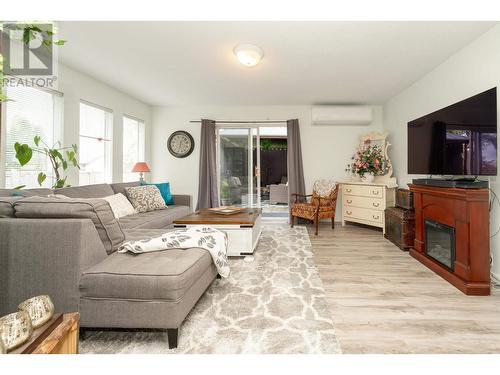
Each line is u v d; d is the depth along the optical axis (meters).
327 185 4.63
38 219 1.41
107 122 4.08
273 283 2.18
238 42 2.59
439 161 2.60
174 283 1.35
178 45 2.66
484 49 2.41
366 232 4.14
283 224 4.83
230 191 5.27
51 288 1.38
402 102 4.10
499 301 1.89
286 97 4.49
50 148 3.05
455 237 2.18
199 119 5.17
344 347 1.38
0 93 1.14
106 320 1.37
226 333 1.50
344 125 4.98
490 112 2.08
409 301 1.88
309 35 2.45
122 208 3.17
